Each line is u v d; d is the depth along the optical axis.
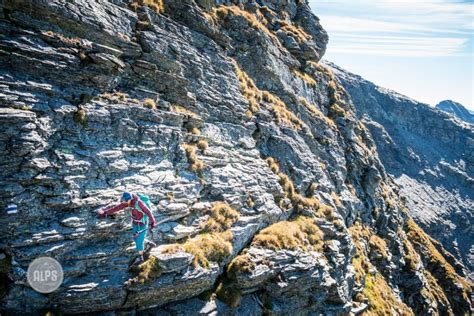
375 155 60.06
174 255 15.36
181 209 17.17
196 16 25.55
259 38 33.94
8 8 14.31
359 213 41.38
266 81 34.44
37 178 12.92
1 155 12.46
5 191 12.25
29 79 14.27
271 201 23.69
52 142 13.95
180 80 21.06
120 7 19.38
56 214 13.38
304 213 26.77
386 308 32.38
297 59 44.16
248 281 17.91
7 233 12.17
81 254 13.33
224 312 16.91
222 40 27.67
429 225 145.38
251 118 27.23
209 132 22.47
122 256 14.27
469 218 173.62
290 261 20.50
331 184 34.09
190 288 15.95
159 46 20.47
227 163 22.36
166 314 15.30
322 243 25.27
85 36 16.75
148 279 14.33
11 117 12.75
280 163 27.89
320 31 50.94
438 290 61.47
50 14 15.41
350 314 24.50
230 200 20.28
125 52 18.61
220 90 25.08
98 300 13.16
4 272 11.95
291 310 19.89
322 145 38.41
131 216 14.74
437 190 179.88
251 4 39.16
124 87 18.31
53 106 14.43
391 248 47.16
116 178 15.41
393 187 75.50
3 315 11.70
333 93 48.34
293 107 36.16
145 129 17.41
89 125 15.27
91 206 14.08
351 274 27.95
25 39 14.41
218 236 18.33
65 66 15.21
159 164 17.59
